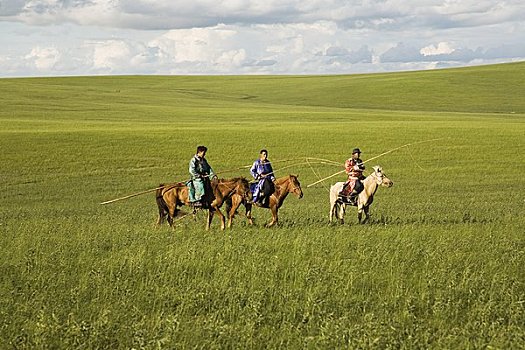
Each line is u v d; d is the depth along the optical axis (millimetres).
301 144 47844
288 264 14438
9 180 36500
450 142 48125
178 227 21703
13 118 65375
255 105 96438
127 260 14867
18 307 11578
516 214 25219
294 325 10781
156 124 59531
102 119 67000
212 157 43938
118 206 29719
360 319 11062
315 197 32719
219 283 12961
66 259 15258
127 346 9953
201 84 144625
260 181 21875
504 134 51156
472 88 110000
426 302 11852
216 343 9867
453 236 18047
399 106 96438
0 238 18672
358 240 17109
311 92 117250
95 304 11945
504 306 11453
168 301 12031
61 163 40625
